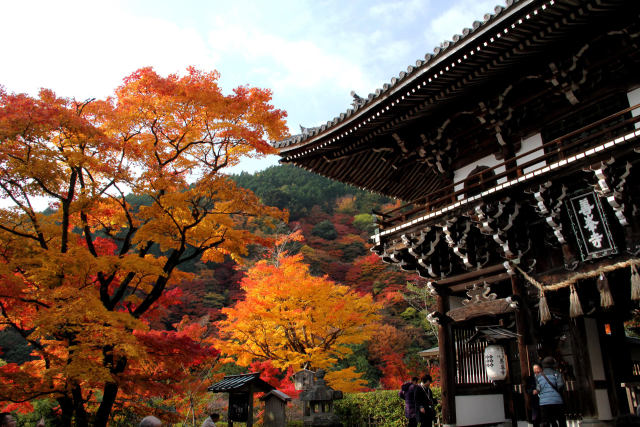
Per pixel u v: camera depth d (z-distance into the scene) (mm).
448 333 12219
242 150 14109
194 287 54188
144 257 13562
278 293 20156
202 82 13078
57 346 11859
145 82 12375
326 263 59438
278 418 13195
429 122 13672
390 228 13188
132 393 12836
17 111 10211
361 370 36969
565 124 11430
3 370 10484
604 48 10195
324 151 14664
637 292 8695
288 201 81875
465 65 10734
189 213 13133
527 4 8953
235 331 20953
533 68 11117
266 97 13680
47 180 11203
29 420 16500
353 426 17484
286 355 20594
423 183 17672
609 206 9586
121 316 10250
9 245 11297
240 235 13812
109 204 13234
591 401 9570
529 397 10031
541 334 10594
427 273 13273
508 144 12352
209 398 20734
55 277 10648
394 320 44562
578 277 9656
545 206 9938
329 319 19969
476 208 10812
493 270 11469
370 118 12750
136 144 12953
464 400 11977
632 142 8586
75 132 11516
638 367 14930
